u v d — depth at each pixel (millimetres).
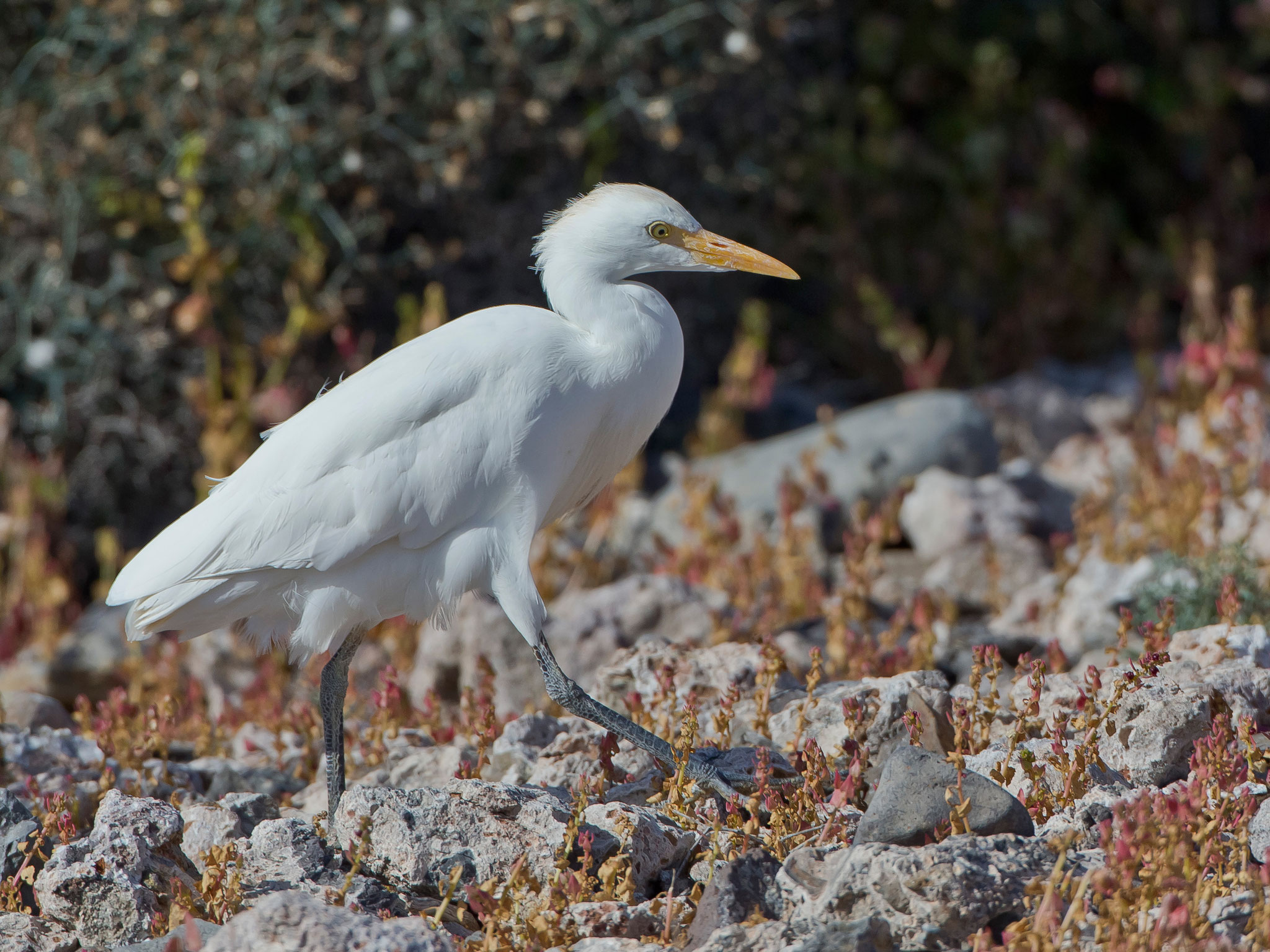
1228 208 19188
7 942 5379
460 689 9688
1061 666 7957
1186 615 8703
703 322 15898
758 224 16172
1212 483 10656
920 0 19391
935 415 13023
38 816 6750
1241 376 12375
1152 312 17266
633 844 5684
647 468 15242
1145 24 20156
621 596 9875
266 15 12953
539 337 6777
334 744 6898
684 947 5195
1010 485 12328
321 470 6574
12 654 11773
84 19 13289
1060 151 18453
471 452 6574
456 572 6652
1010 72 19219
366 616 6836
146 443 13586
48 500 12891
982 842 4988
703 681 7797
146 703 9359
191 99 12977
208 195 13398
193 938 4715
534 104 13445
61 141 13227
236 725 9414
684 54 14773
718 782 6363
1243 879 5113
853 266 17734
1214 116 19828
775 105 15883
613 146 14430
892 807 5371
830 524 12242
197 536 6699
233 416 12805
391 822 5727
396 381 6652
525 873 5379
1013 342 17969
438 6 13273
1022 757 5914
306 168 13133
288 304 13766
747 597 10328
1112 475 12977
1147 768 6223
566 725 7754
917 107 20000
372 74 13289
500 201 14453
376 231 13609
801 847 5516
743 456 13219
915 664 8516
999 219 18859
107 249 13406
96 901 5512
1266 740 6391
